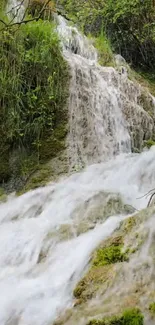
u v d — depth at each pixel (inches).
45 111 232.4
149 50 363.9
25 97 230.4
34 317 91.9
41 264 120.2
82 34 312.2
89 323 81.2
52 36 248.1
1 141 226.8
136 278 90.2
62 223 145.4
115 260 100.7
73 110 238.8
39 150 228.5
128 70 319.9
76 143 233.1
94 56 302.0
